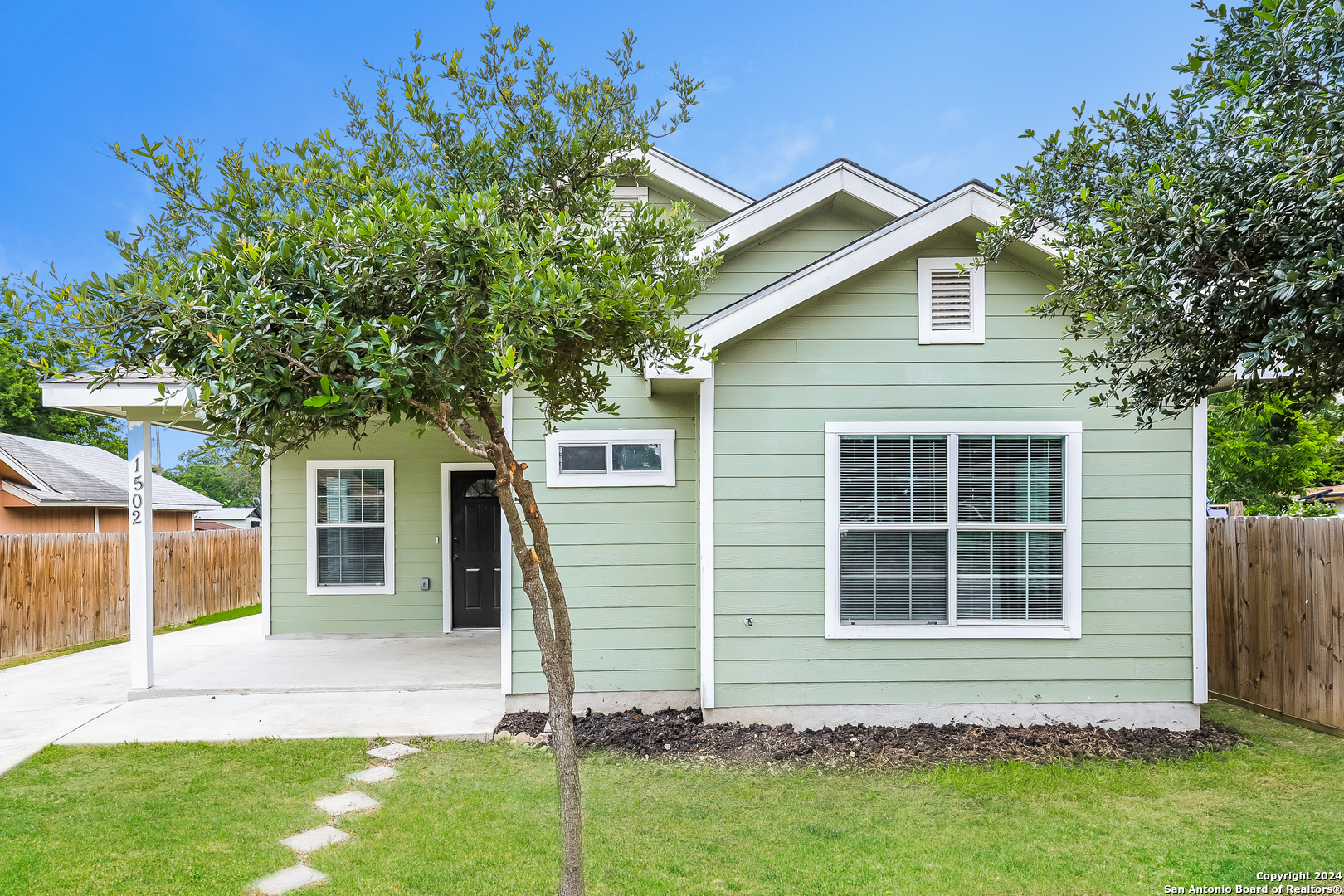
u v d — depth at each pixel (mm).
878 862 3697
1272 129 2943
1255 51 2932
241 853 3799
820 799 4531
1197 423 5801
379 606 10164
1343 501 14812
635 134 3689
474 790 4672
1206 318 3209
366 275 2701
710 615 5777
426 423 3131
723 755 5277
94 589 11203
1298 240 2803
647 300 3051
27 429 25125
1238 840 3955
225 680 7395
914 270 5875
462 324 2791
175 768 5074
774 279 7602
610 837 3975
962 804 4453
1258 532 6566
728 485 5809
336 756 5316
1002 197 5602
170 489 20188
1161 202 3107
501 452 3299
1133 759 5227
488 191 3025
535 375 3170
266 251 2697
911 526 5801
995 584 5816
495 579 10422
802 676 5781
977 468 5840
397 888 3441
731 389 5828
